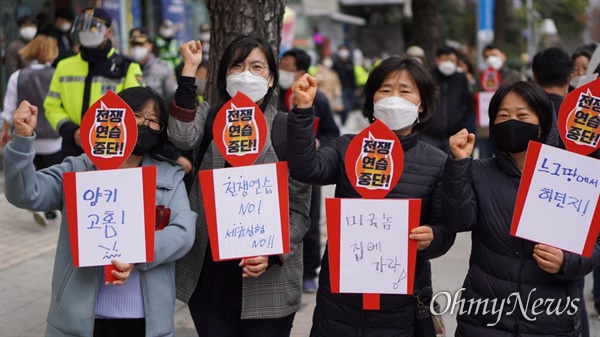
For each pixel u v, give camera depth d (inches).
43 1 574.9
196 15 842.2
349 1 1529.3
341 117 881.5
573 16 1636.3
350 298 138.9
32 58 318.0
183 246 136.1
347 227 133.9
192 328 232.1
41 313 241.8
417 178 139.7
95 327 137.4
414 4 522.6
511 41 1331.2
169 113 145.9
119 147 132.3
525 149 136.4
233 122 138.5
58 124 236.5
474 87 483.8
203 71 283.4
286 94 263.3
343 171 141.9
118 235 130.0
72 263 134.1
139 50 333.1
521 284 135.2
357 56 1253.1
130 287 135.8
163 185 139.5
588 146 133.1
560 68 225.9
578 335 139.9
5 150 127.3
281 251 137.3
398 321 139.6
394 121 139.2
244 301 148.2
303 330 229.0
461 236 351.9
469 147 133.3
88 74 237.3
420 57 398.3
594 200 130.3
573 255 132.1
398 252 133.6
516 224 132.1
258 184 137.3
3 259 299.3
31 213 373.1
